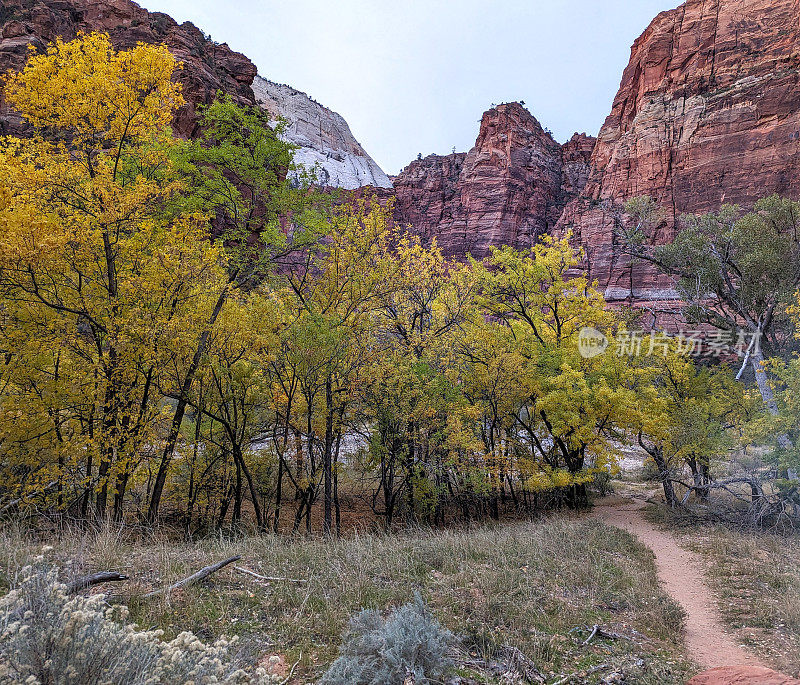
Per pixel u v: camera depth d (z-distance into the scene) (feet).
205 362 38.45
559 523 45.75
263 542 27.25
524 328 69.21
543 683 14.49
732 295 75.51
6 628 7.36
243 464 43.93
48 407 32.45
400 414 47.60
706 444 55.77
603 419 57.41
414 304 58.08
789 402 45.01
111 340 32.27
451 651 15.28
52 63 32.24
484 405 57.16
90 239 32.71
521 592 21.72
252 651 13.09
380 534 39.47
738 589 27.14
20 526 25.12
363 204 48.42
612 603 22.67
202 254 35.63
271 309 41.47
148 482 43.70
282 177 43.60
